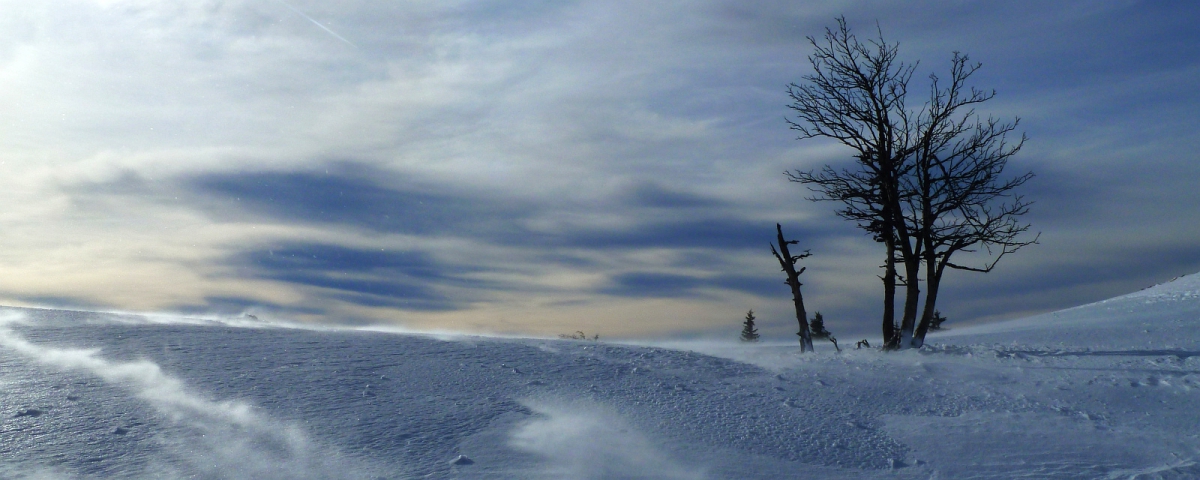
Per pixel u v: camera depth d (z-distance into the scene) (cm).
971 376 1250
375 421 834
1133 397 1096
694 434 848
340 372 1077
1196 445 870
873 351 1698
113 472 660
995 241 1797
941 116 1872
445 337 1526
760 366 1327
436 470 688
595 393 1020
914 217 1828
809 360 1436
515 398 974
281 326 1709
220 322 1723
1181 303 2317
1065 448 852
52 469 661
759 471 738
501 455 739
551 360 1248
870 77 1906
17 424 776
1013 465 790
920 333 1772
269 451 725
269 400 906
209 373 1044
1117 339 1675
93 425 783
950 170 1864
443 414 875
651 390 1053
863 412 1001
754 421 914
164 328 1518
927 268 1819
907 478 745
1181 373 1236
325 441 759
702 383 1128
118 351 1192
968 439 884
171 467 676
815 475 738
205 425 799
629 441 811
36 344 1241
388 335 1533
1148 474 755
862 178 1919
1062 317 2441
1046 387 1162
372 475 670
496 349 1348
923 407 1043
